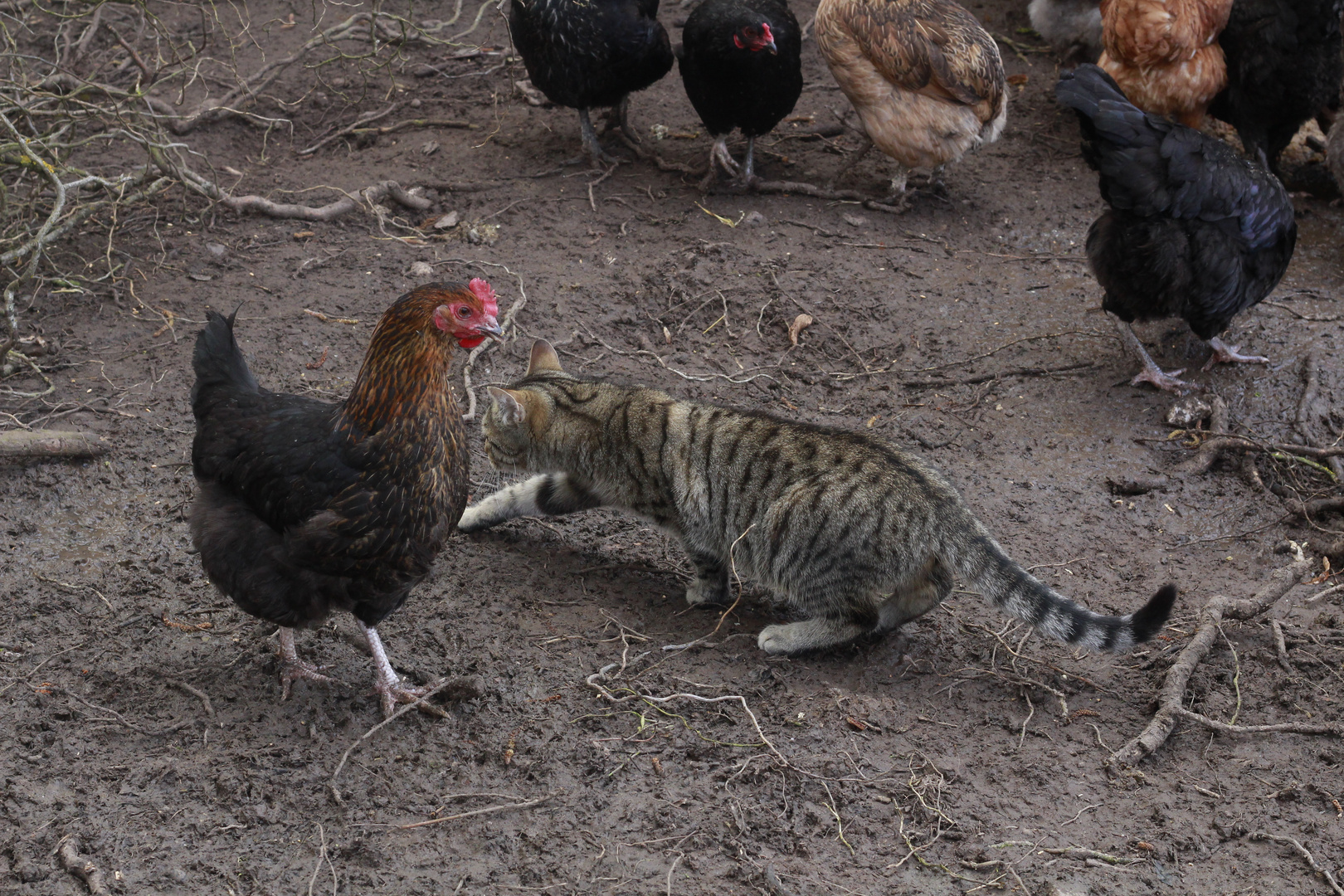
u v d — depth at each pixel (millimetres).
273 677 2568
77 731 2512
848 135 3559
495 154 3451
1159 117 2898
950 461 2885
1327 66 3234
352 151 3455
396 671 2582
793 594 2627
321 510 2465
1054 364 3041
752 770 2496
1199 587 2709
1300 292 3168
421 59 3893
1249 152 3340
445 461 2496
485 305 2475
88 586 2662
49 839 2426
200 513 2512
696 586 2691
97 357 2963
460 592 2682
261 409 2514
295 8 4121
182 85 3609
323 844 2430
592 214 3301
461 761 2504
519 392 2709
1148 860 2436
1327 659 2609
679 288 3143
